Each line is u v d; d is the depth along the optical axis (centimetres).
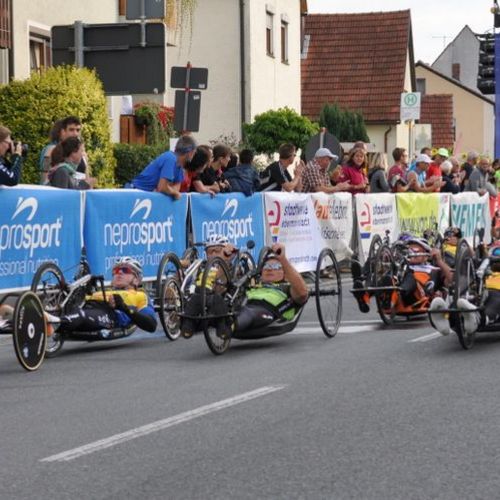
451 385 1214
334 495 806
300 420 1051
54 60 2036
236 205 2188
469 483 834
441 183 2989
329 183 2556
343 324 1791
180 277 1695
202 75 2245
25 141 2464
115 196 1817
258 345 1562
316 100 6938
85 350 1553
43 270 1447
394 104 6850
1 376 1333
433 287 1747
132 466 898
